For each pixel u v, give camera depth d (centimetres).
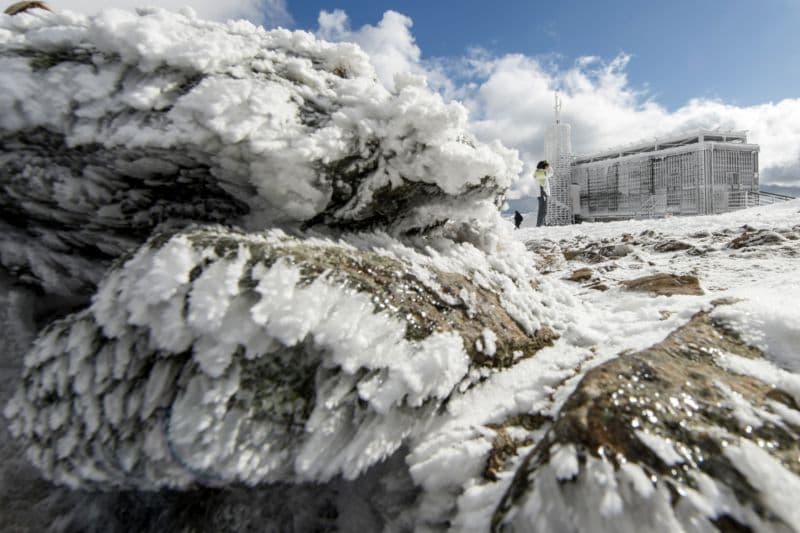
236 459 97
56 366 107
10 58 134
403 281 139
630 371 106
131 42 131
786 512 75
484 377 139
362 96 164
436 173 164
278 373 103
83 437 104
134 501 122
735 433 89
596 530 76
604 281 322
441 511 104
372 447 109
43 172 142
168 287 101
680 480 80
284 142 138
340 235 169
